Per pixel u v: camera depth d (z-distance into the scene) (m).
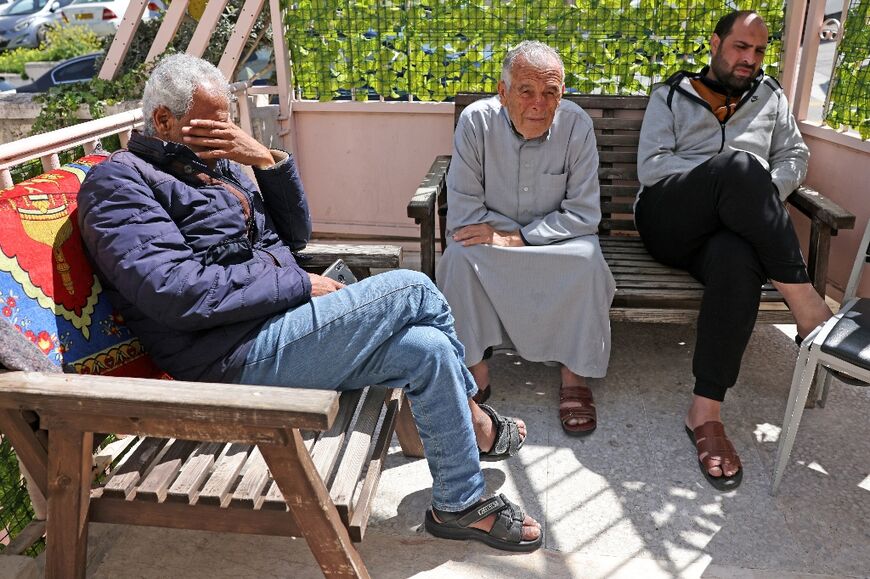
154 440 1.77
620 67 3.63
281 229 2.31
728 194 2.41
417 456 2.45
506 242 2.64
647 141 3.07
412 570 1.95
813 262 2.69
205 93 1.88
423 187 2.95
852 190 3.14
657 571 1.95
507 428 2.37
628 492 2.27
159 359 1.85
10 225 1.67
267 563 1.98
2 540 2.04
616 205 3.43
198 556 2.01
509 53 2.57
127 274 1.67
